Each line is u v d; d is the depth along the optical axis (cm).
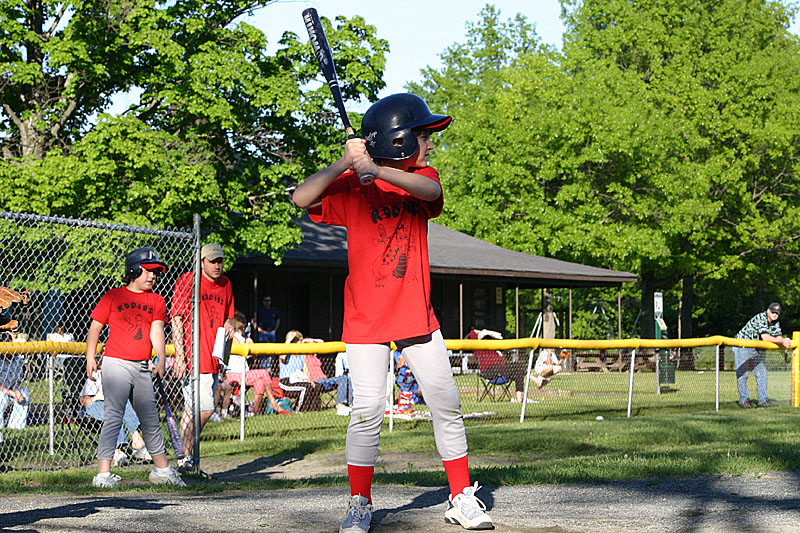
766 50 3625
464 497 414
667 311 5131
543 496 514
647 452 772
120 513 466
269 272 2559
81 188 1638
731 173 3247
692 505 477
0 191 1597
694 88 3391
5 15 1727
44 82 1791
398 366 1217
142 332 649
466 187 3522
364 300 414
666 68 3522
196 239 727
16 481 653
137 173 1684
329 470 762
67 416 884
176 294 755
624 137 3077
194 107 1730
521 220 3288
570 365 1519
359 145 389
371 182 390
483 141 3353
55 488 619
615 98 3269
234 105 1852
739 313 4691
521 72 4206
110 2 1705
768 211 3594
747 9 3638
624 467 622
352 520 403
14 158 1692
